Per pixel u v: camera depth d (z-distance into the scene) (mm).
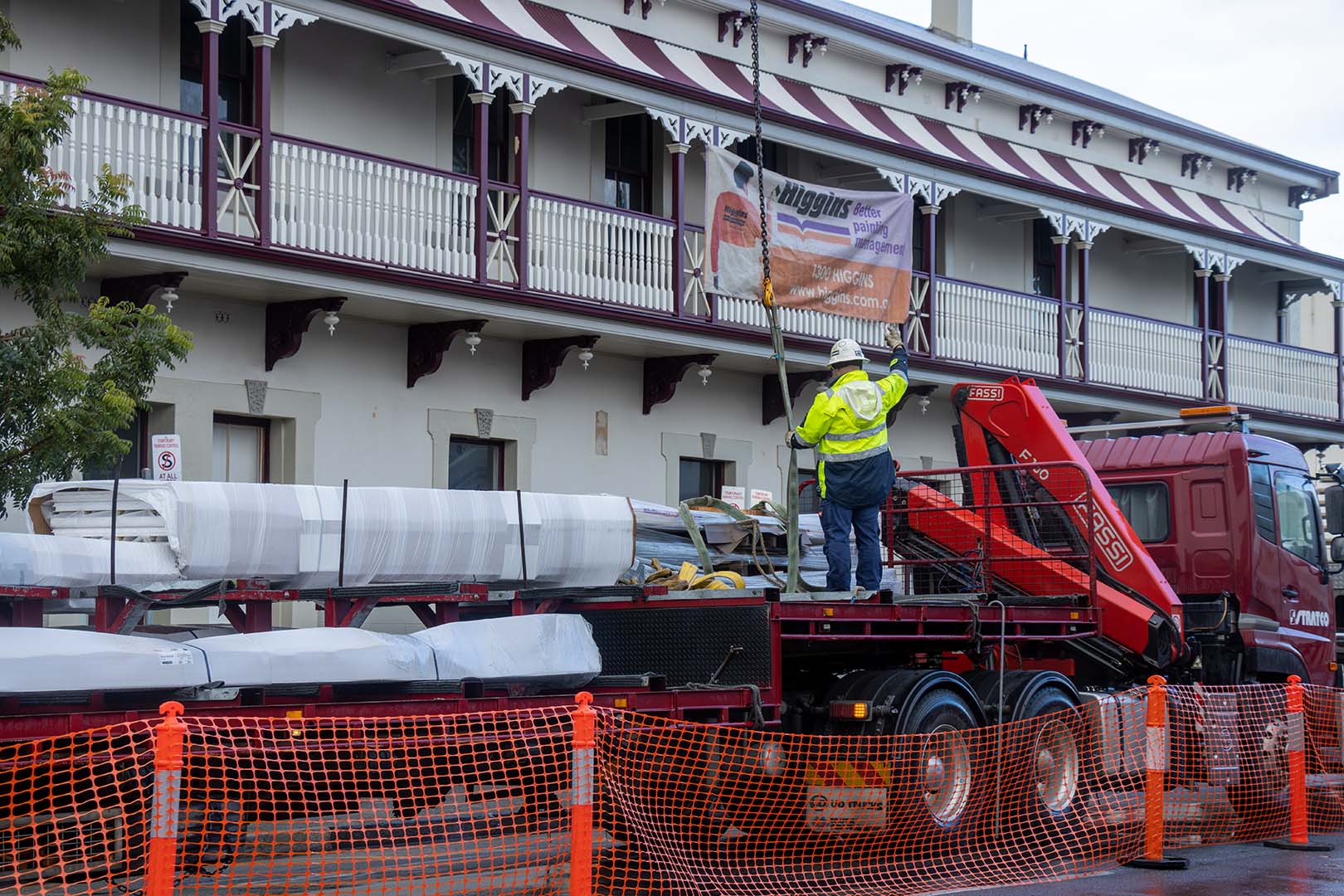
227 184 14633
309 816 7520
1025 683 10789
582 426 18453
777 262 18172
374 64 16953
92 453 11055
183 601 8156
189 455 14883
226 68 15727
